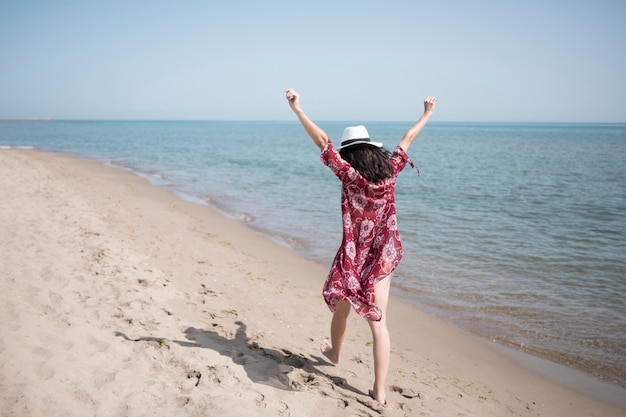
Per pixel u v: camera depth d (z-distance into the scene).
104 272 5.66
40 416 2.68
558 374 4.76
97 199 12.05
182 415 2.89
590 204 14.43
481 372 4.71
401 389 3.82
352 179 3.17
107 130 103.56
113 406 2.89
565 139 77.81
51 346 3.51
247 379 3.46
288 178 20.55
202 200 14.46
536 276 7.64
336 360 4.00
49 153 32.22
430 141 69.62
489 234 10.43
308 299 6.12
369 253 3.31
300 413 3.13
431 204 14.33
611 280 7.46
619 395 4.40
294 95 3.31
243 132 111.19
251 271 7.15
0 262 5.65
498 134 112.69
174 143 52.66
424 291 6.97
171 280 5.83
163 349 3.76
